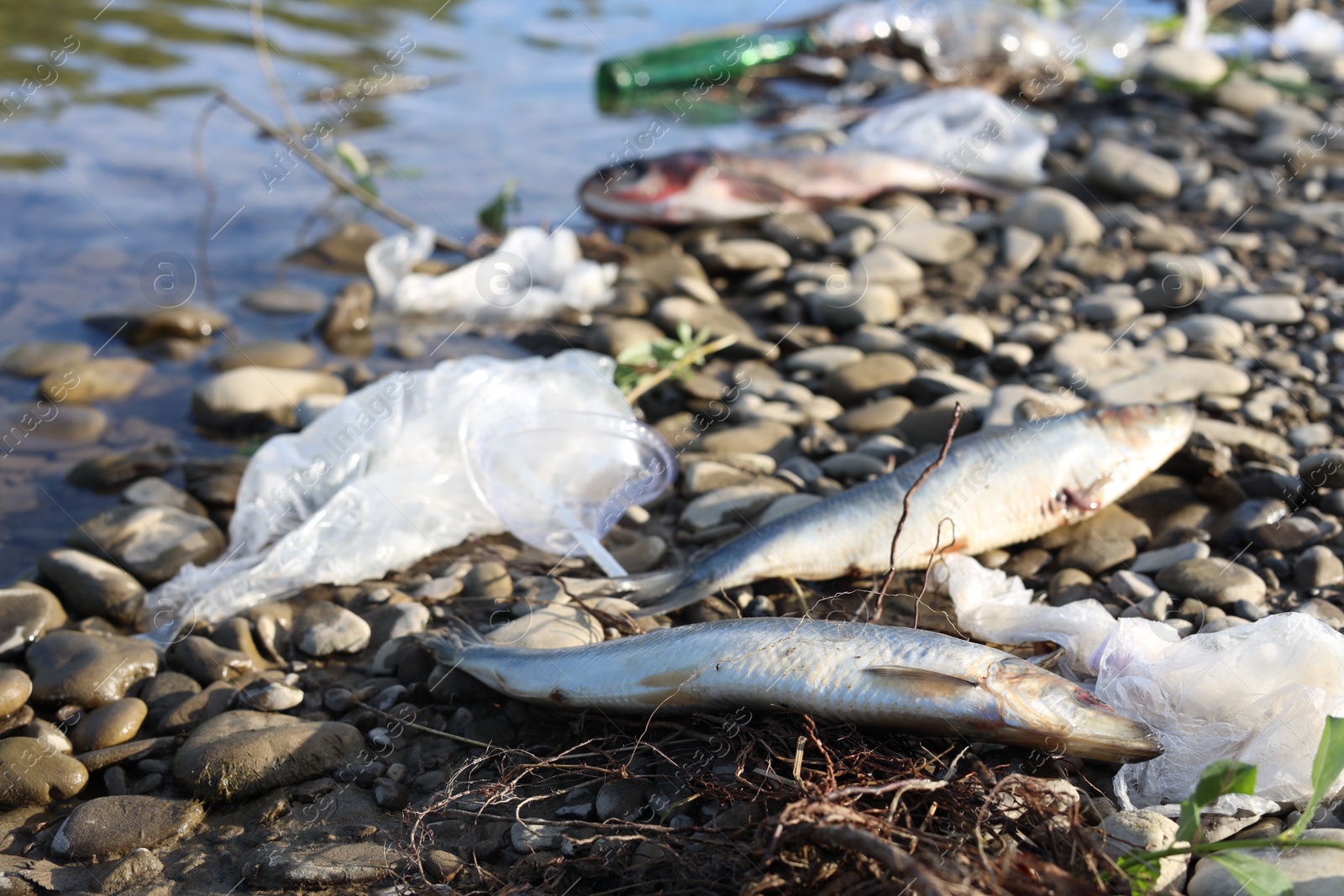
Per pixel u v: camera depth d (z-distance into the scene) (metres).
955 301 1.12
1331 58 1.57
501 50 1.61
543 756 0.78
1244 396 0.99
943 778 0.72
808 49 1.57
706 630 0.77
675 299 1.10
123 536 0.89
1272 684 0.75
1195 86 1.46
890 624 0.84
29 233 1.19
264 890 0.72
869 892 0.64
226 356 1.05
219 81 1.45
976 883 0.62
